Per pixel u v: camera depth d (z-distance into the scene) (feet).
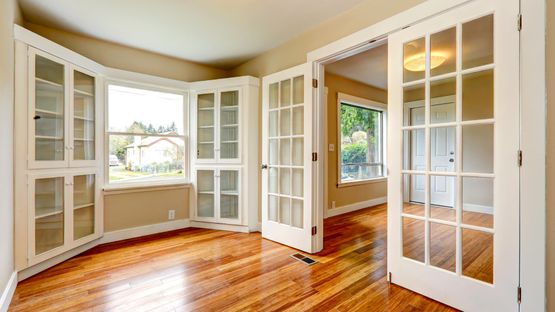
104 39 9.57
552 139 4.46
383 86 16.47
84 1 7.16
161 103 11.44
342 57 8.30
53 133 8.00
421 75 6.11
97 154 9.31
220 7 7.52
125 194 10.27
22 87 6.72
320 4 7.38
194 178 11.87
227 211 11.85
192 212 11.93
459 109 5.51
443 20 5.63
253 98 11.14
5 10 5.88
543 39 4.46
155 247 9.28
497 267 4.96
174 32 9.08
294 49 9.55
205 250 9.00
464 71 5.40
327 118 13.73
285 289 6.38
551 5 4.47
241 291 6.29
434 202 5.98
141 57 10.66
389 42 6.63
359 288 6.43
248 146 11.05
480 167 5.34
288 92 9.66
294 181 9.49
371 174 17.02
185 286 6.52
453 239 5.68
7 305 5.56
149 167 11.12
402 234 6.46
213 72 12.71
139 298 5.96
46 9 7.54
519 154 4.70
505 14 4.82
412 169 6.33
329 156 13.88
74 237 8.57
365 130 16.78
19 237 6.64
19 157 6.65
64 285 6.52
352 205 15.16
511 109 4.79
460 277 5.45
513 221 4.76
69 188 8.06
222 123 11.70
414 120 6.30
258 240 10.11
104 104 9.66
